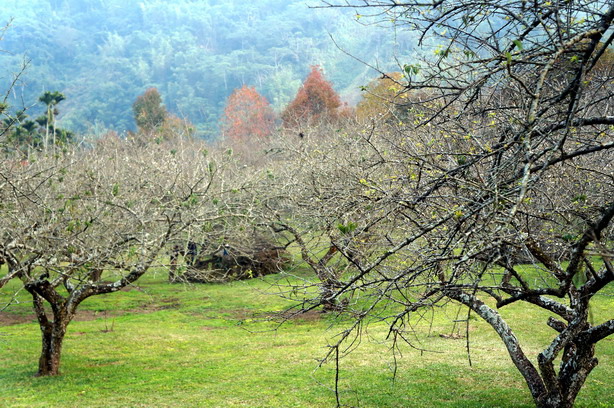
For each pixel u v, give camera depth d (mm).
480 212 4949
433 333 15461
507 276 7742
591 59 4180
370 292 6461
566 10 4418
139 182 16234
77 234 11008
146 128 52281
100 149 22281
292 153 19688
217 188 17656
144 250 12570
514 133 5000
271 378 12508
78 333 18094
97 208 12398
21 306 22312
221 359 14781
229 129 57000
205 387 12180
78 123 91125
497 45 4559
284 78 104938
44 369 13602
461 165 4902
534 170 4539
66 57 129750
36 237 10695
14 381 13062
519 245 4762
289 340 16469
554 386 7609
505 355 13031
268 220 15852
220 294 24469
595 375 10992
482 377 11461
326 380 12031
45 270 13156
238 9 151625
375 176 9562
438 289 5234
